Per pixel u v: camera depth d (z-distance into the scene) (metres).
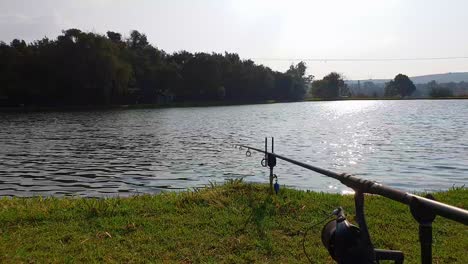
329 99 166.75
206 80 114.06
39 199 8.70
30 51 83.12
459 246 5.58
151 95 104.25
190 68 113.50
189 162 19.45
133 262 5.02
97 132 36.53
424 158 19.75
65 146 26.58
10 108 78.62
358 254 2.89
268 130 37.69
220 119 54.75
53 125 45.03
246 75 127.69
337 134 33.12
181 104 105.44
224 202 7.58
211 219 6.59
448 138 28.67
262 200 7.73
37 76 81.25
